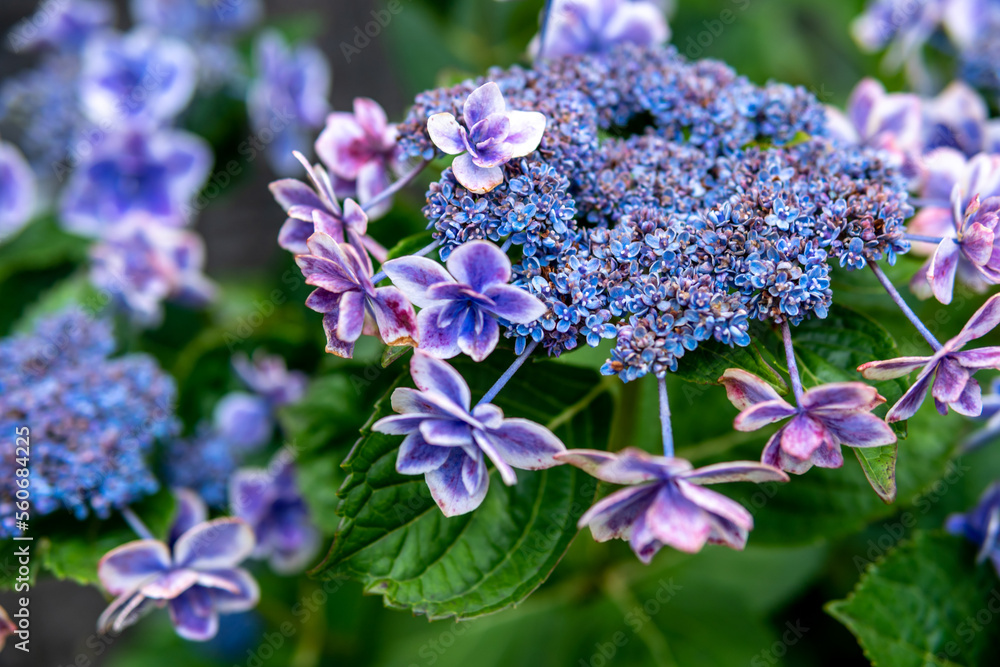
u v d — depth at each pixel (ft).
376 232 1.82
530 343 1.43
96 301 2.24
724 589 1.95
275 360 2.16
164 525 1.66
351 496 1.47
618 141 1.54
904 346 1.73
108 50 2.29
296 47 2.58
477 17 2.40
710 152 1.54
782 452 1.41
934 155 1.65
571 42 1.75
